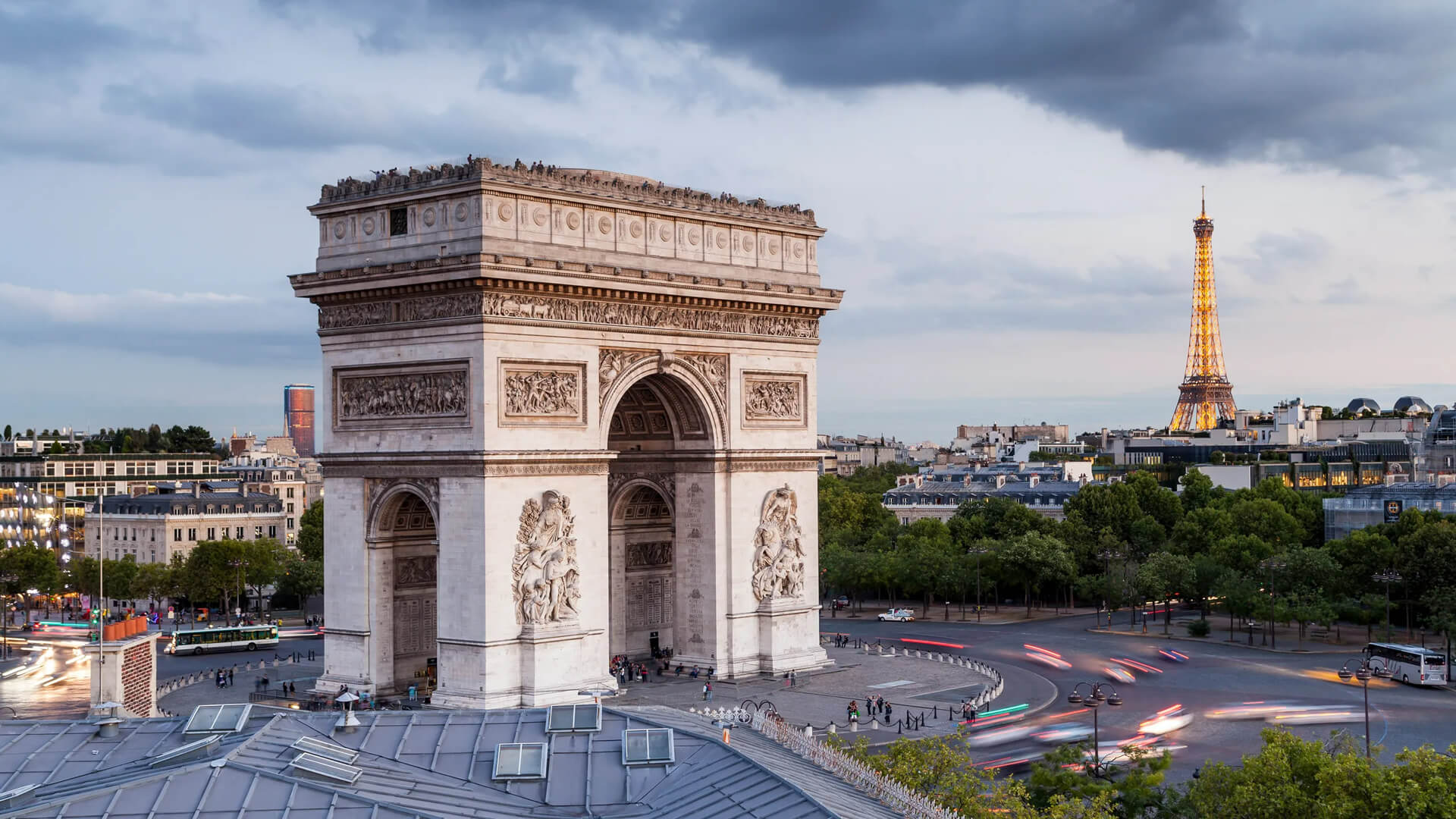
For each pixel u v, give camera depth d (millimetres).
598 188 182375
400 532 184000
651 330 188000
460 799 85000
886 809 89500
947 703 194875
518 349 172875
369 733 95062
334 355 184750
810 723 175000
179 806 78438
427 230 175500
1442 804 113562
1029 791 136375
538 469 174375
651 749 92312
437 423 174375
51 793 84812
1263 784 121625
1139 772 134250
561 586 175250
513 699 171625
